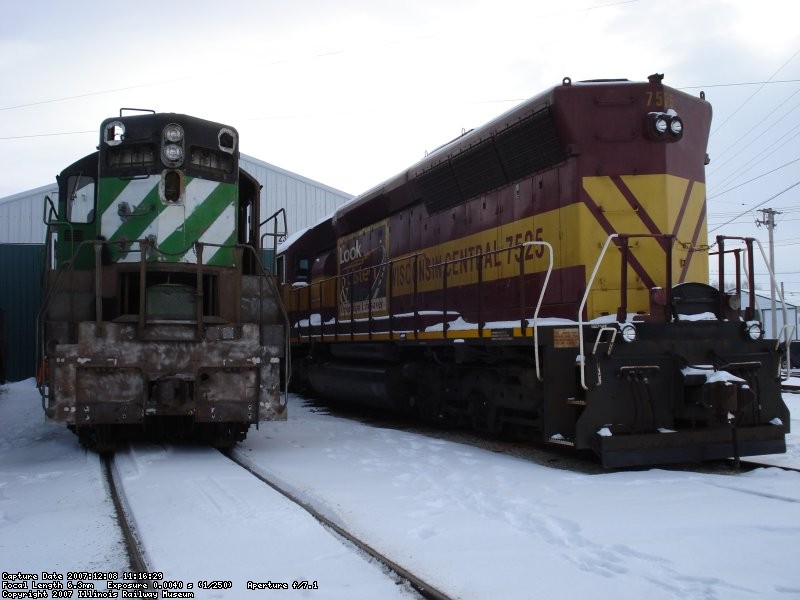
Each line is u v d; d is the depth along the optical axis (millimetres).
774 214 33719
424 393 9375
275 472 5953
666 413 5992
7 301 19484
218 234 7762
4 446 8062
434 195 9086
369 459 6605
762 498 4832
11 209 22750
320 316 11922
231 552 3797
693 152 6957
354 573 3480
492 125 7703
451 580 3363
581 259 6543
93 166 7973
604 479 5531
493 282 7867
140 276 6848
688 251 6754
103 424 6859
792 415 10078
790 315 31500
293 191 26062
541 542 3943
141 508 4742
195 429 7777
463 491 5195
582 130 6637
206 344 6801
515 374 6906
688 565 3508
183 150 7520
